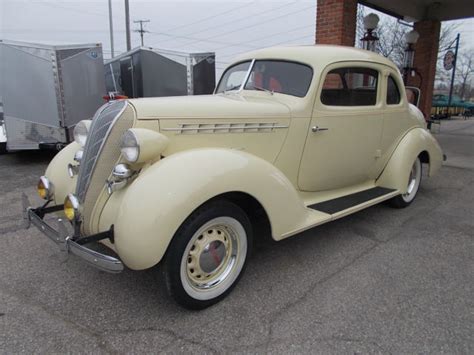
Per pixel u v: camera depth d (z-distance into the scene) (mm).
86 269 3098
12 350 2148
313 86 3340
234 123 2906
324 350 2172
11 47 7129
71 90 7504
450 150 9227
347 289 2816
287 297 2707
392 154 4395
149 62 9094
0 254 3369
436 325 2395
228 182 2436
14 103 7328
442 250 3506
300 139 3320
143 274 3016
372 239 3750
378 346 2205
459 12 9914
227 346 2203
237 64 4008
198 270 2490
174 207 2197
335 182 3854
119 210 2246
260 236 3738
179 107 2676
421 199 5125
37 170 6855
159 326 2377
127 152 2350
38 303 2615
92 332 2314
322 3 7398
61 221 2301
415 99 5863
